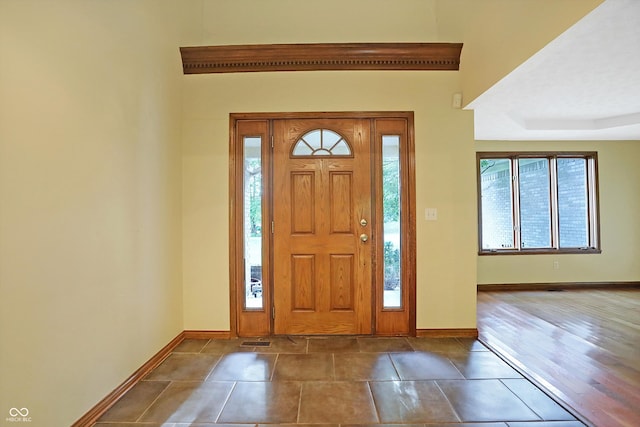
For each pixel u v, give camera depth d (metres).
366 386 1.99
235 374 2.14
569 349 2.52
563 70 2.39
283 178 2.84
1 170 1.20
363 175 2.84
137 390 1.95
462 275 2.81
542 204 4.80
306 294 2.84
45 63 1.39
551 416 1.68
